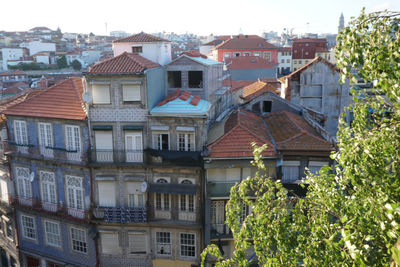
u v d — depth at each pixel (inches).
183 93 1006.4
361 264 281.7
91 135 949.8
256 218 402.6
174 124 920.3
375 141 346.0
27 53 6806.1
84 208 996.6
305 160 930.1
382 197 330.0
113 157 947.3
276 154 896.3
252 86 1708.9
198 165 906.7
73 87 1059.3
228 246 971.9
